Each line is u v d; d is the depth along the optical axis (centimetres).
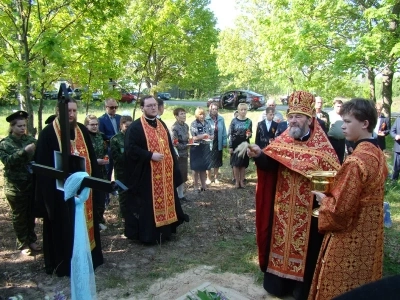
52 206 385
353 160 258
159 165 501
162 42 989
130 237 505
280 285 364
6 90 711
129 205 506
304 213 346
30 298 369
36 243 480
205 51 1825
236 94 2589
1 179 793
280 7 1038
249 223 583
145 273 424
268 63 1120
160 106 633
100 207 548
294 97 346
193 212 635
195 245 503
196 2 1756
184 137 688
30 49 609
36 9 633
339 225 264
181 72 1880
